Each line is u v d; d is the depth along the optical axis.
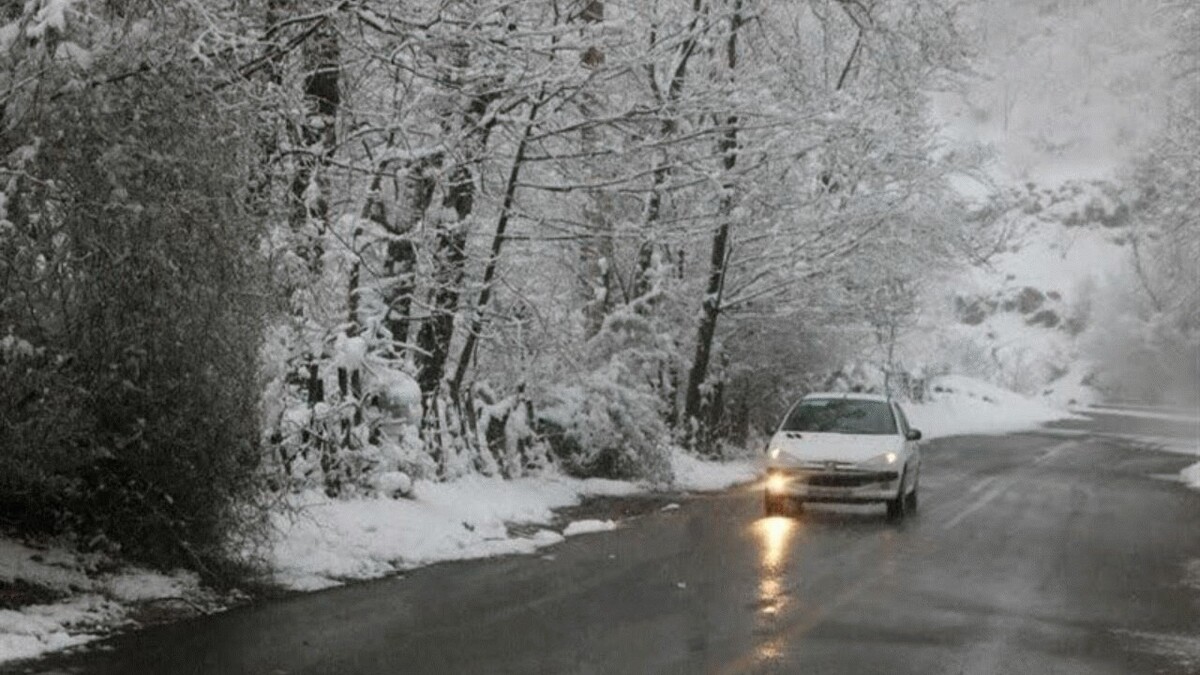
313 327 13.77
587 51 16.08
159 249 9.20
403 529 13.27
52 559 9.52
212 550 10.27
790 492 17.39
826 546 14.48
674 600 10.62
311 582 10.84
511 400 18.92
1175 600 11.39
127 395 9.52
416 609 9.91
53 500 9.67
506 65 14.80
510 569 12.17
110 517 9.86
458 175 16.66
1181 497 22.55
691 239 20.61
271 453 11.44
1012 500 21.28
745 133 21.50
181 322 9.46
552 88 16.23
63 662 7.60
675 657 8.43
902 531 16.27
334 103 14.48
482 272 18.16
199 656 7.96
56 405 8.80
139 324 9.30
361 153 16.61
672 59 21.45
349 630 8.99
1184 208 36.81
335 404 14.14
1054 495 22.48
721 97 18.91
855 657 8.59
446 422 17.11
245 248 10.00
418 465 15.37
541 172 18.59
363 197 15.89
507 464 18.52
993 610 10.62
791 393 32.44
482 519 14.84
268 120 12.69
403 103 15.21
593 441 20.30
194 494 9.95
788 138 20.88
